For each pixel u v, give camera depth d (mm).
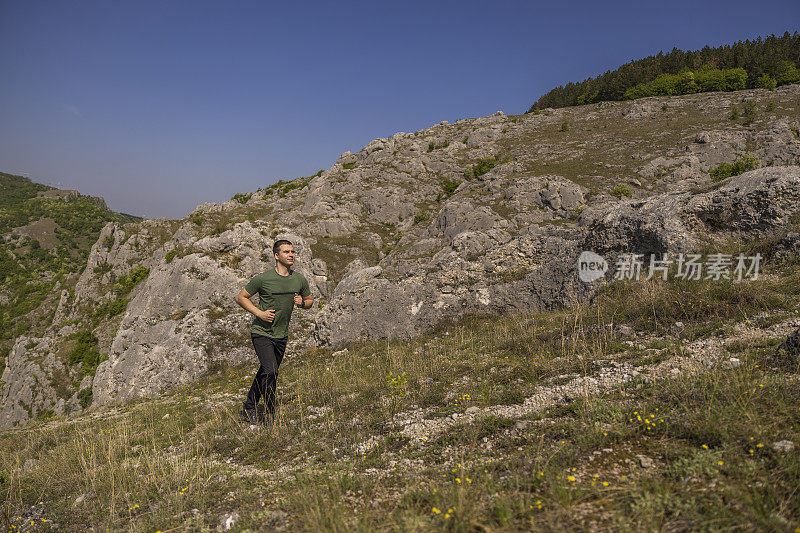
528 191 44281
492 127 88062
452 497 2611
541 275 10625
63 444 6434
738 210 8391
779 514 2006
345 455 4000
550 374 5156
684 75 99250
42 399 42062
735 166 46344
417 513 2566
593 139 69438
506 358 6281
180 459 4656
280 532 2600
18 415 42031
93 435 6582
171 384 12562
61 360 44094
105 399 16656
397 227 52250
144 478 4141
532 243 11547
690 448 2812
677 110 79688
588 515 2270
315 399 6215
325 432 4695
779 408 3047
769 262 7340
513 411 4281
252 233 16656
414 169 63594
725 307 5855
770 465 2449
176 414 7305
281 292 5180
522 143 74688
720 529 1963
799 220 7750
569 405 4027
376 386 6195
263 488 3520
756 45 110188
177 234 52906
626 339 5871
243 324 13336
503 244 11938
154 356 14031
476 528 2275
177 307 15719
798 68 96500
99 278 55656
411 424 4480
